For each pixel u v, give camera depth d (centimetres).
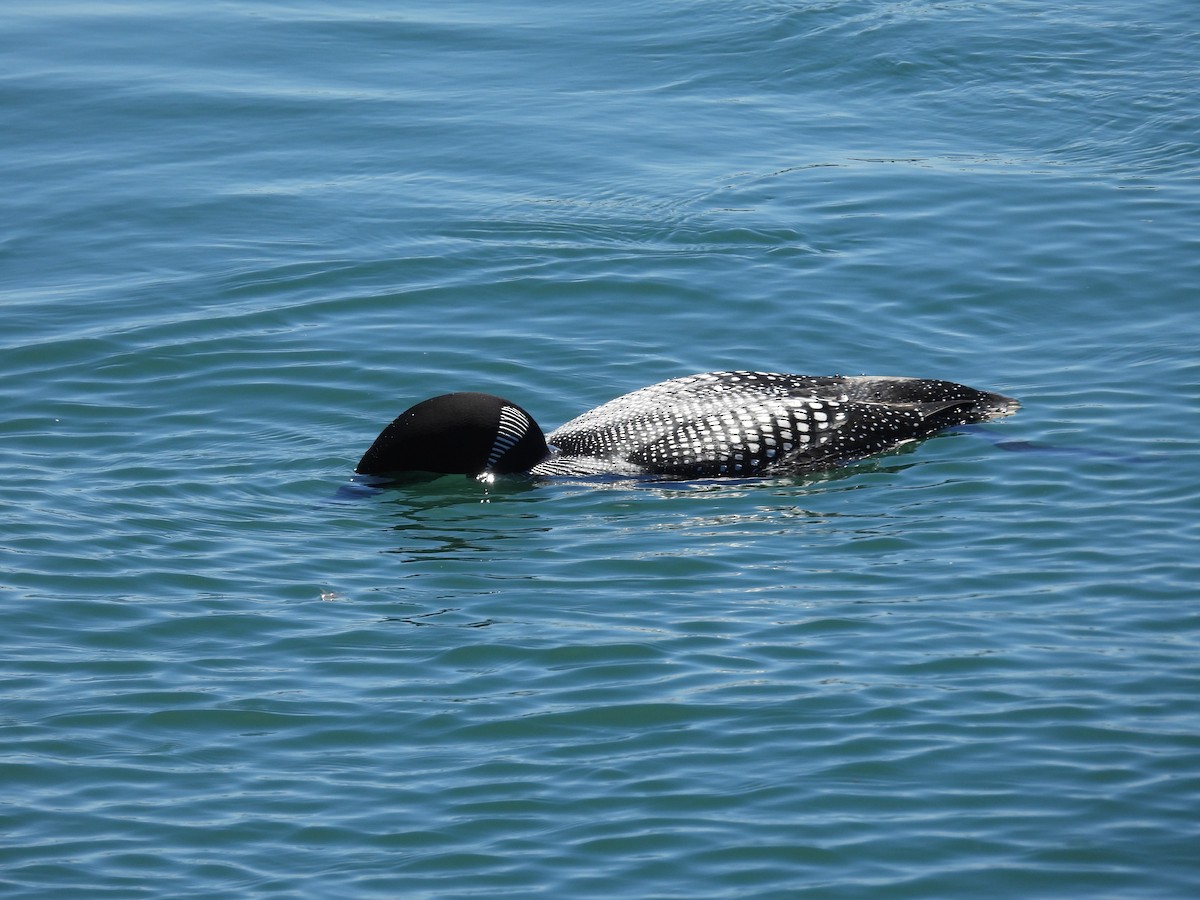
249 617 1152
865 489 1355
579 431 1461
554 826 885
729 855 855
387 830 885
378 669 1073
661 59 2616
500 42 2681
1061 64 2561
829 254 1900
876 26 2723
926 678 1031
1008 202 2045
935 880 830
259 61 2578
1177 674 1023
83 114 2375
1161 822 870
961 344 1672
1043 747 945
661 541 1275
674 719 993
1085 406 1498
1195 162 2175
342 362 1645
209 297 1809
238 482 1402
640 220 2011
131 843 874
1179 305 1741
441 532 1308
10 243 1984
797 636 1097
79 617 1148
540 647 1095
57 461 1434
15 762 953
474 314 1761
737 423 1417
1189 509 1275
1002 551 1220
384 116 2375
